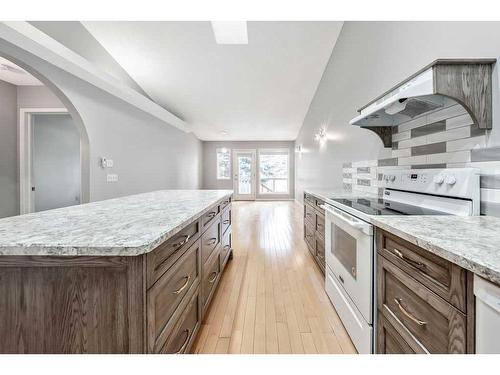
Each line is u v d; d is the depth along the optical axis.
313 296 2.15
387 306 1.18
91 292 0.83
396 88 1.53
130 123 4.38
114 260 0.81
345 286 1.67
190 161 7.87
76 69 3.04
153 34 3.66
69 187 5.16
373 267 1.30
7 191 3.90
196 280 1.50
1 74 3.60
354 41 2.97
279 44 3.88
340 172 3.53
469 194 1.27
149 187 5.07
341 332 1.66
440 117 1.56
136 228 1.00
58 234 0.91
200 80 4.90
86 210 1.48
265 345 1.53
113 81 3.66
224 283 2.40
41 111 3.98
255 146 9.50
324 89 4.53
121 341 0.82
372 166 2.50
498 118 1.17
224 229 2.58
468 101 1.20
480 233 0.92
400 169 2.01
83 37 3.47
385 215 1.32
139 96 4.39
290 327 1.72
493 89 1.20
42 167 4.76
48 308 0.83
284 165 9.56
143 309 0.82
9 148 3.92
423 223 1.10
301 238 4.04
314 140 5.45
